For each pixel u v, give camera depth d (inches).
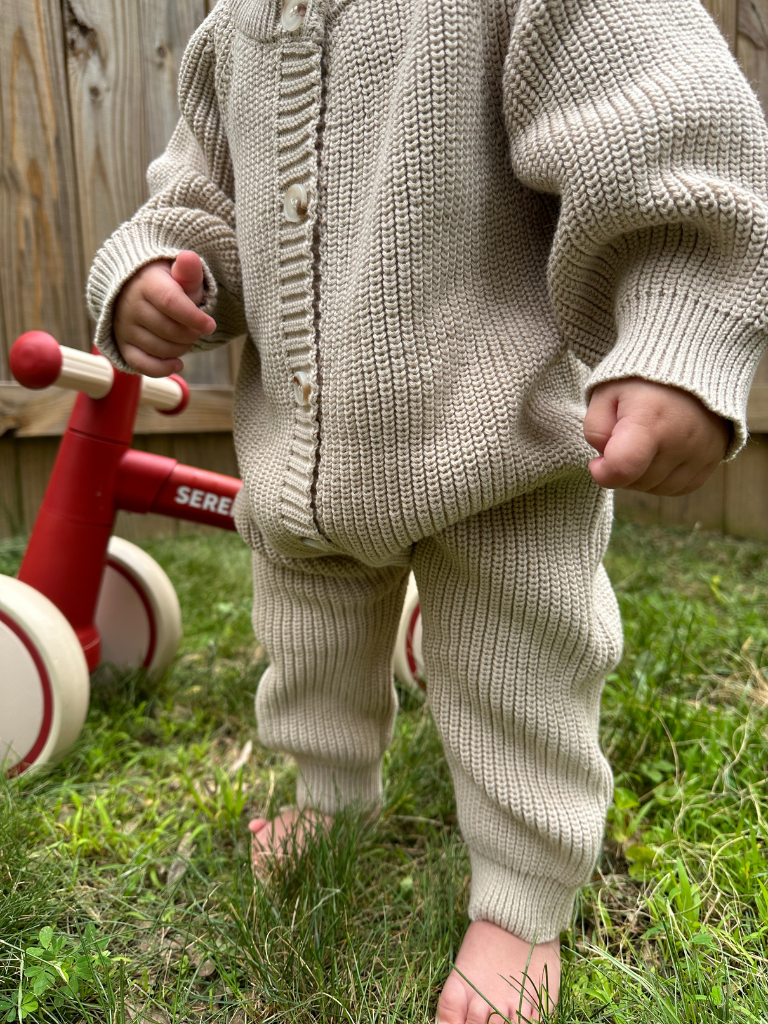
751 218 26.5
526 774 37.7
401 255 32.1
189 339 36.6
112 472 61.4
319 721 44.1
